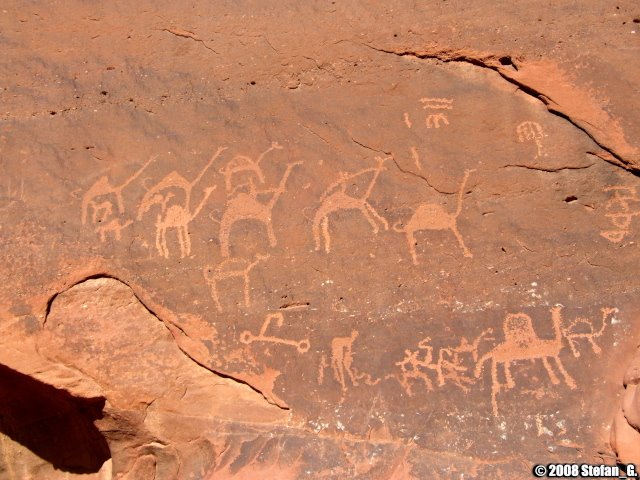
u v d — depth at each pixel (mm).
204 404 3135
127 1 3416
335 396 3090
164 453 3209
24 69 3359
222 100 3314
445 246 3150
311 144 3258
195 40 3379
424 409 3047
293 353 3119
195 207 3217
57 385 3145
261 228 3197
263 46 3359
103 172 3250
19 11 3416
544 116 3199
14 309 3107
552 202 3141
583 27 3215
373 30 3328
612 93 3145
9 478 3693
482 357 3062
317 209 3203
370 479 2977
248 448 3088
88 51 3381
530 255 3113
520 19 3254
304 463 3029
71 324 3117
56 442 3607
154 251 3176
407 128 3244
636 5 3201
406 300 3127
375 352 3102
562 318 3059
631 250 3080
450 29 3283
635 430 2812
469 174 3188
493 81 3252
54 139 3275
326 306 3139
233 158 3262
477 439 2994
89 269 3145
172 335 3135
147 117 3301
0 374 3268
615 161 3117
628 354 3004
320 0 3377
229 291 3156
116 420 3199
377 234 3174
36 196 3215
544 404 3000
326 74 3314
